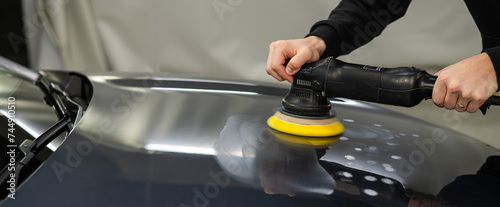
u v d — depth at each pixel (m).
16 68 0.68
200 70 1.72
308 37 0.66
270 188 0.38
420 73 0.50
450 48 1.29
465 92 0.48
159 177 0.38
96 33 1.80
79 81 0.74
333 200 0.37
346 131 0.56
